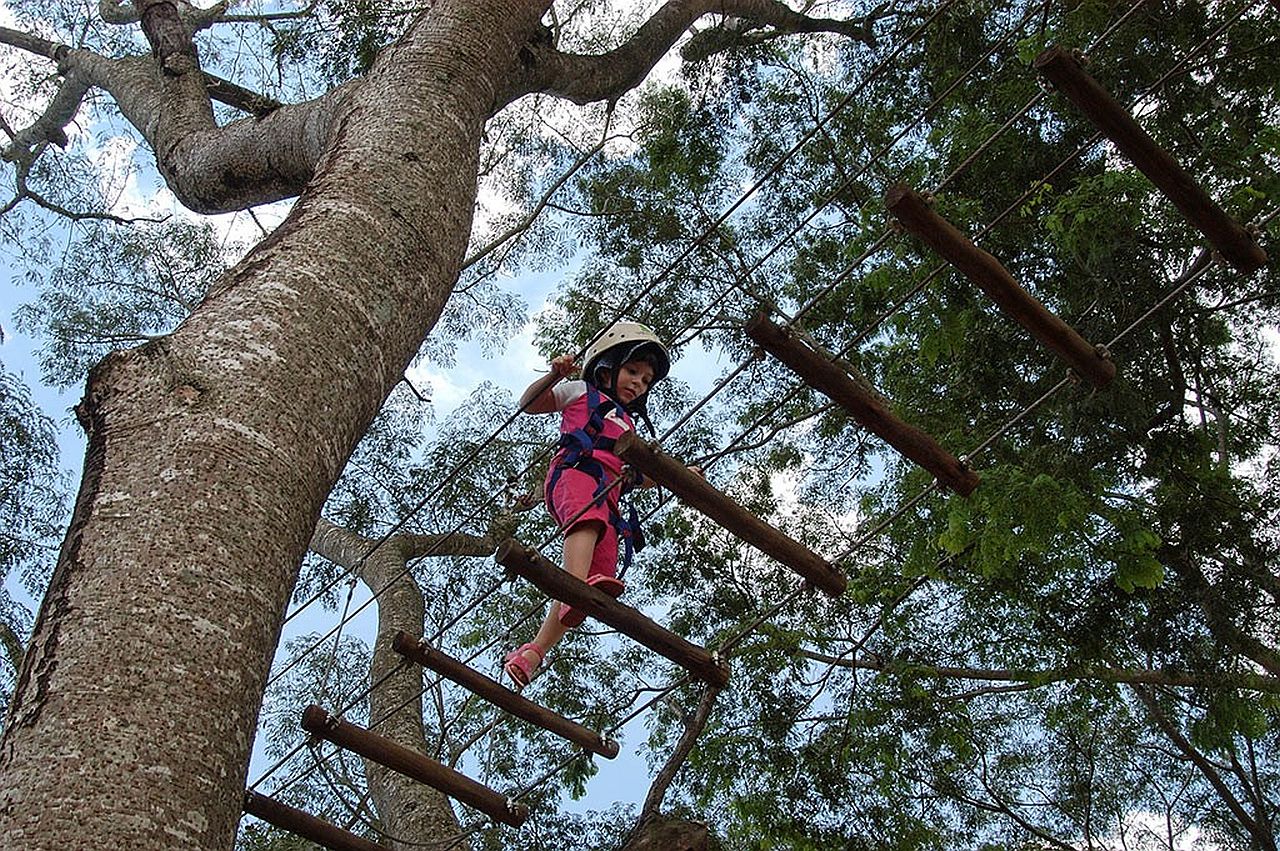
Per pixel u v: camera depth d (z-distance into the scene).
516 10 5.95
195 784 3.13
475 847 10.70
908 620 10.41
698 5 9.08
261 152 6.41
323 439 3.96
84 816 2.96
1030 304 3.63
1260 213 8.29
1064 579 9.13
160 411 3.77
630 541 4.87
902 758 9.88
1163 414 9.14
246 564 3.53
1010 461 8.72
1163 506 8.89
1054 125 9.02
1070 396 8.74
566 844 10.86
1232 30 8.51
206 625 3.36
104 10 11.60
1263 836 11.73
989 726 11.59
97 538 3.48
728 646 4.55
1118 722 12.45
